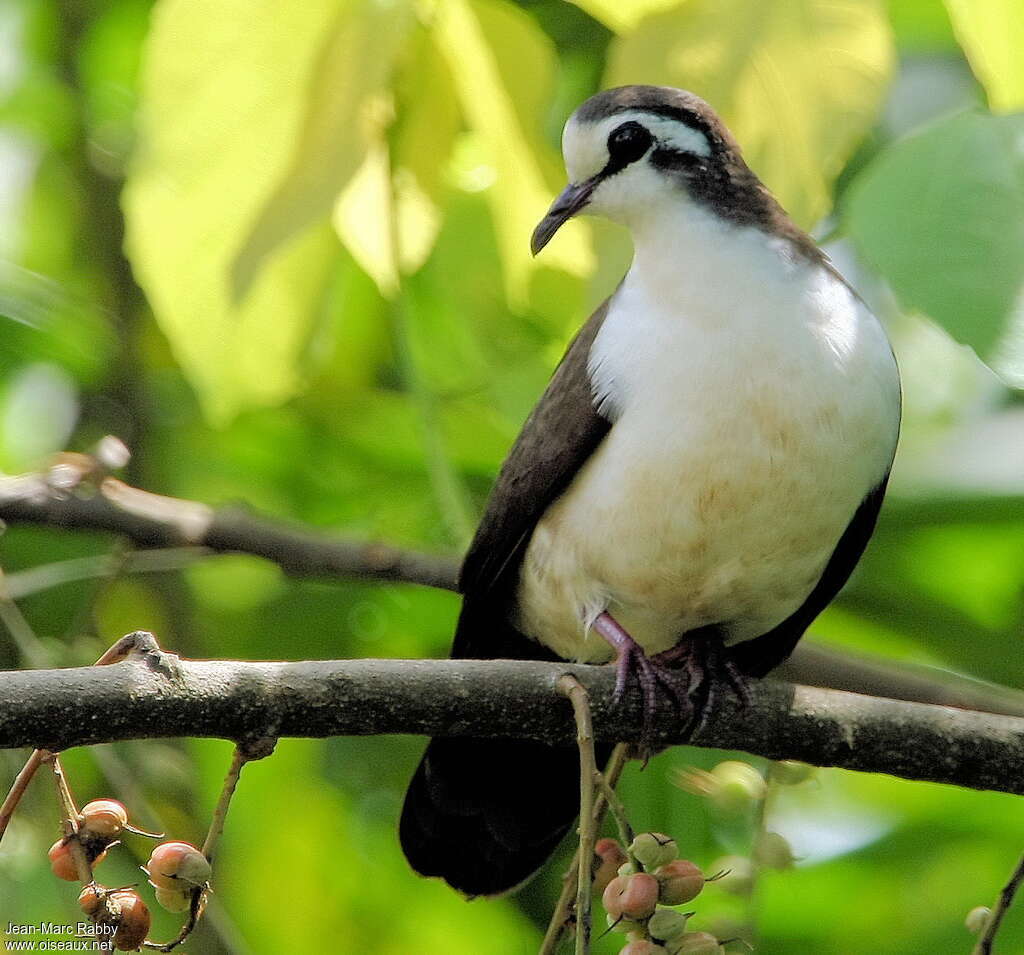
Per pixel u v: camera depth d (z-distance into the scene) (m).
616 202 7.88
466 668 6.19
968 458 10.09
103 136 10.91
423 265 9.05
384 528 9.98
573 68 9.53
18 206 11.32
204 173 7.25
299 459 10.41
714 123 7.93
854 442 7.55
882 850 9.16
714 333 7.50
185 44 7.16
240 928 9.41
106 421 10.41
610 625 7.84
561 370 8.08
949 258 5.45
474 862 7.97
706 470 7.49
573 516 7.90
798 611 8.56
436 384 9.97
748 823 8.45
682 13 7.13
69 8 10.80
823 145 7.05
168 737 5.80
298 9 7.14
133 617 9.95
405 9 7.18
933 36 10.27
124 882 8.36
